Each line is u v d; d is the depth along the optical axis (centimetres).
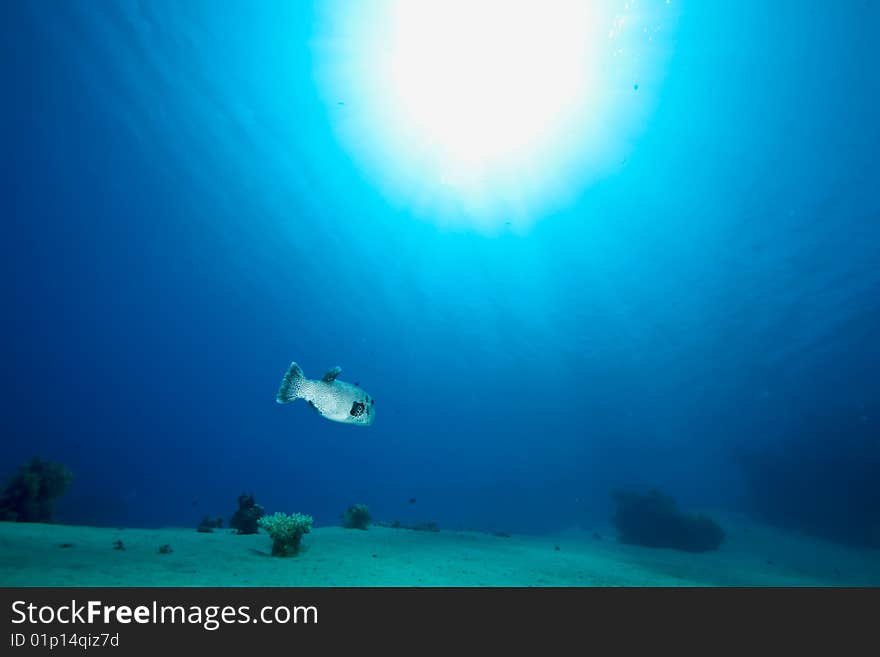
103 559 733
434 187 4141
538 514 4247
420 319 6406
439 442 8988
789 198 2627
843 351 2869
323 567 806
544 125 3294
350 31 2781
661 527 2114
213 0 2456
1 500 1269
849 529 2483
